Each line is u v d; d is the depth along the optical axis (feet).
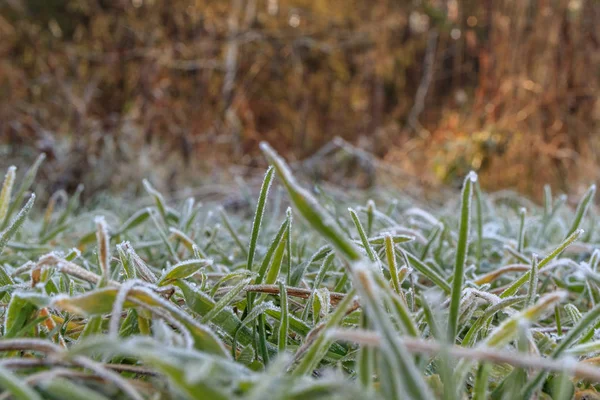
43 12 8.68
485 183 7.50
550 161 7.77
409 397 0.75
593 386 1.09
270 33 9.91
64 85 7.59
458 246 1.00
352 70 10.77
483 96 8.85
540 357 0.99
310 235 2.75
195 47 8.73
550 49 8.32
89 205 5.32
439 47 10.82
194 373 0.73
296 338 1.24
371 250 1.27
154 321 0.97
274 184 5.86
